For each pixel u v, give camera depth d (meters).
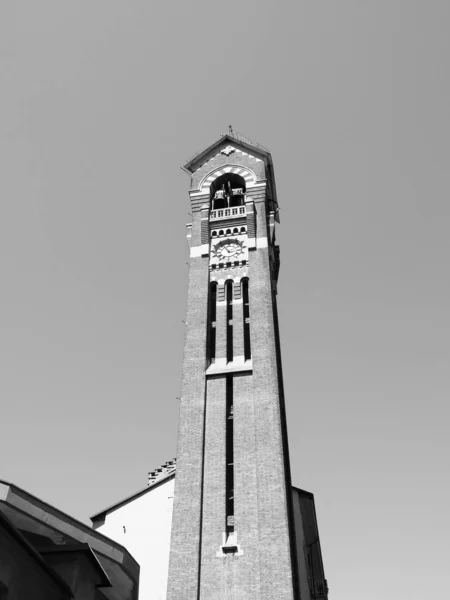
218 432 39.84
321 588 49.38
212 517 36.06
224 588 33.06
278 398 40.53
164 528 43.00
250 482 37.09
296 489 50.12
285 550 33.34
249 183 55.38
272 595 31.91
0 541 20.86
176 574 33.78
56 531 29.45
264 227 51.94
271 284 50.88
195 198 55.50
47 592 23.22
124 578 32.47
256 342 44.09
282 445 38.28
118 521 44.22
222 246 51.56
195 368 43.34
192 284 49.03
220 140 59.28
